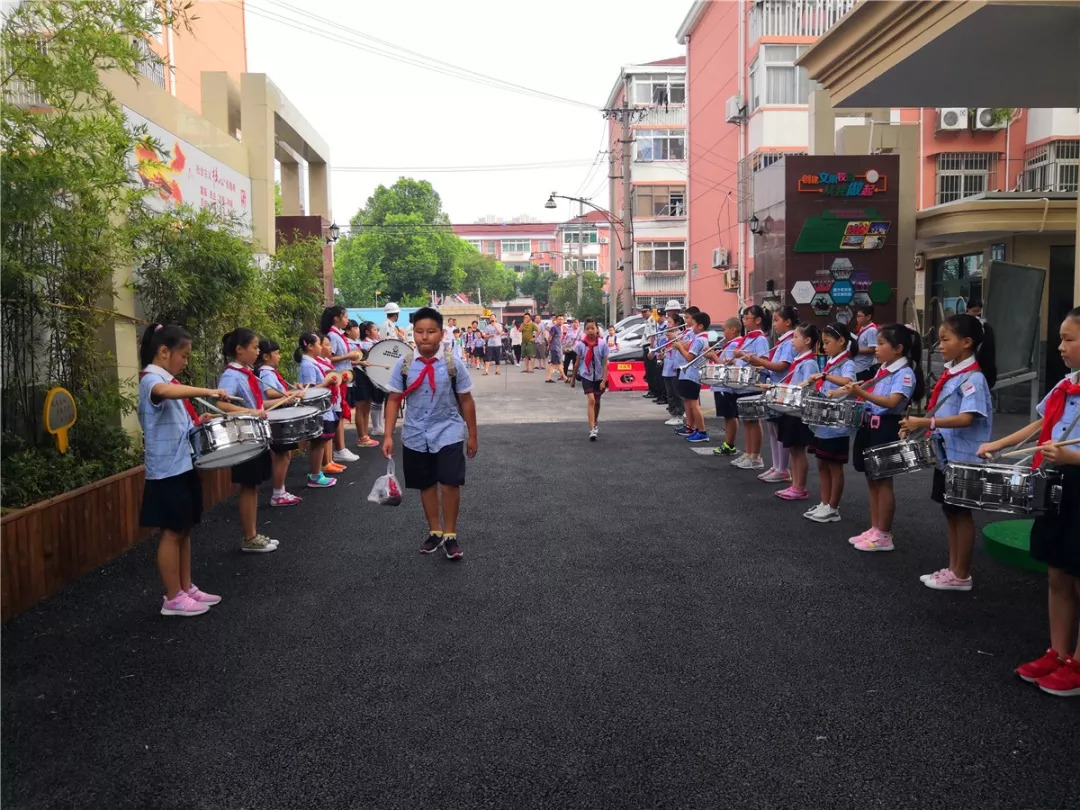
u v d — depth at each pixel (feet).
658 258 118.32
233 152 35.83
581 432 38.58
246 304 27.48
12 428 18.71
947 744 10.39
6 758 10.29
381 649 13.58
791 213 39.99
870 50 24.44
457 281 171.73
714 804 9.18
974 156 63.98
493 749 10.40
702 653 13.26
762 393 26.76
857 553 18.67
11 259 16.21
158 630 14.48
